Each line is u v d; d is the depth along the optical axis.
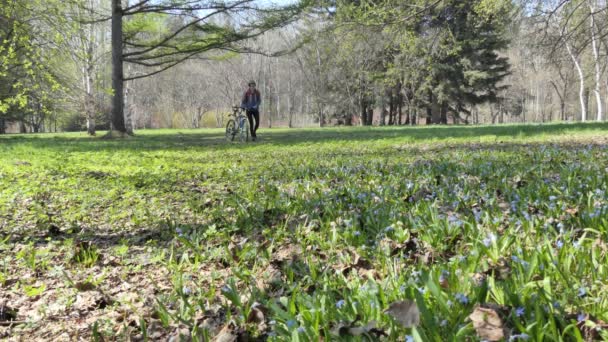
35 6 19.53
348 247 3.37
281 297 2.36
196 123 76.56
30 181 7.84
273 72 72.75
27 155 12.73
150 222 4.89
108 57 41.00
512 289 2.14
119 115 24.89
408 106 53.62
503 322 1.88
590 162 7.29
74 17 21.92
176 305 2.70
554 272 2.37
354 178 6.73
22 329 2.55
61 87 20.22
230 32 24.91
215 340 2.10
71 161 11.09
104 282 3.23
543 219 3.56
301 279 2.83
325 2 20.44
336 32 18.89
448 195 4.88
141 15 27.67
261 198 5.64
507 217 3.87
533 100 93.25
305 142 16.20
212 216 4.94
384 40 20.80
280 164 9.37
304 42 24.80
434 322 1.79
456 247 3.13
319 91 56.31
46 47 20.00
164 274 3.31
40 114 40.03
